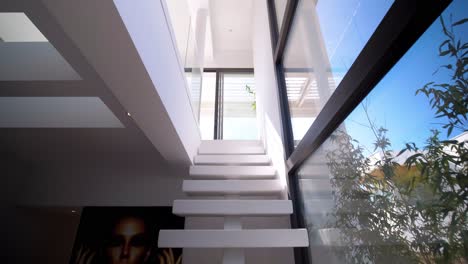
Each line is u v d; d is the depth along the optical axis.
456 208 0.64
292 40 2.44
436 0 0.65
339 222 1.39
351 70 1.09
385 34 0.84
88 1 0.88
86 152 3.01
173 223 3.12
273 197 2.94
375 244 1.03
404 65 0.83
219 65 6.05
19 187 3.23
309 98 1.91
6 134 2.50
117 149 2.91
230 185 2.36
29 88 1.82
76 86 1.79
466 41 0.62
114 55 1.15
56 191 3.23
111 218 3.16
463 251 0.62
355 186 1.20
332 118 1.31
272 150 2.96
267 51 3.51
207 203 2.03
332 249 1.49
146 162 3.25
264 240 1.73
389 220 0.93
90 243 3.03
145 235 3.07
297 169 2.19
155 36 1.46
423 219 0.75
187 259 2.95
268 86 3.37
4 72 1.72
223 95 5.78
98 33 1.02
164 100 1.63
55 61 1.78
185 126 2.41
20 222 3.36
